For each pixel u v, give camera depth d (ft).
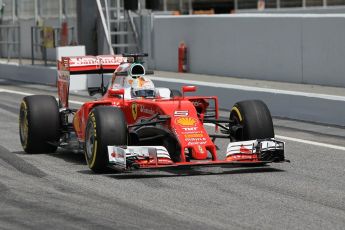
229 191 101.55
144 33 285.64
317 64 214.28
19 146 144.25
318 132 162.20
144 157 108.99
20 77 308.40
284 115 186.39
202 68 259.60
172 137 112.37
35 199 97.19
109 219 86.48
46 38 292.61
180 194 99.50
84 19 304.30
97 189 102.94
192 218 86.89
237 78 241.76
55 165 122.62
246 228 82.74
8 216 88.33
